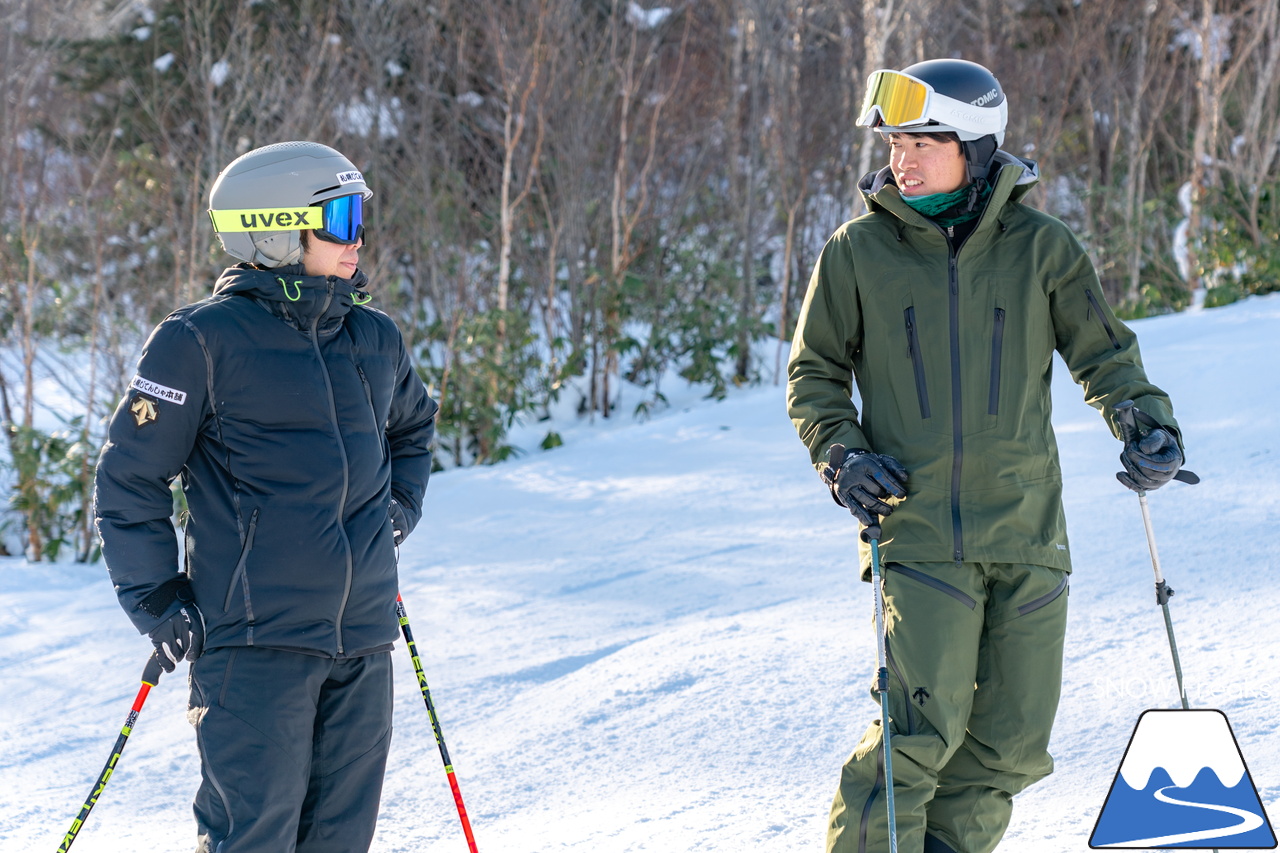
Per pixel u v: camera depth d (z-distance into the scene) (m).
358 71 12.70
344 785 2.45
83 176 11.59
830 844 2.48
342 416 2.43
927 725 2.45
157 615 2.28
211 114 11.30
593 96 12.28
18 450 8.73
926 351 2.54
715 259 13.54
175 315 2.36
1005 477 2.51
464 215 12.87
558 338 11.58
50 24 12.96
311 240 2.43
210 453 2.37
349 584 2.39
